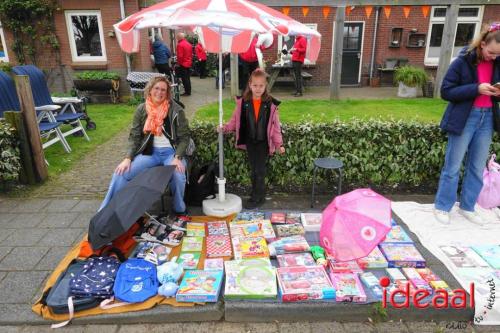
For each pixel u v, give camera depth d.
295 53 10.07
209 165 3.90
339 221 2.57
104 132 6.94
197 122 4.13
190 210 3.75
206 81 14.63
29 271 2.81
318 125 4.08
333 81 9.41
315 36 3.09
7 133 4.05
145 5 10.16
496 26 2.87
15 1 9.57
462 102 3.16
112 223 2.64
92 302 2.41
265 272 2.66
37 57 10.25
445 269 2.79
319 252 2.91
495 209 3.72
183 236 3.18
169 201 3.91
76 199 4.07
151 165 3.51
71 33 10.12
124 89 10.47
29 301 2.51
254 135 3.56
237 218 3.50
